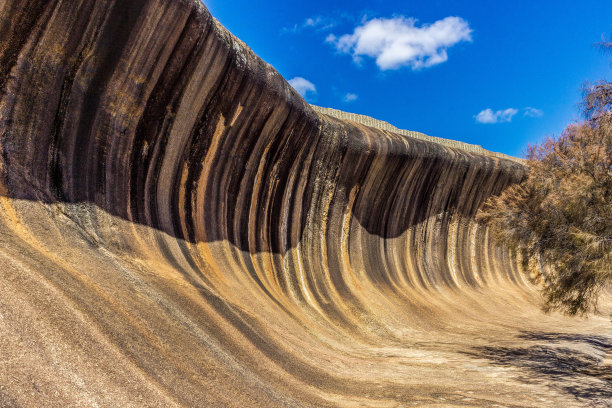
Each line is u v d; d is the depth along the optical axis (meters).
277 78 14.91
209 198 13.86
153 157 11.22
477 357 13.56
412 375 10.81
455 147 31.03
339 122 20.72
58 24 8.16
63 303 5.20
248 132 14.75
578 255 10.73
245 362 7.75
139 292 7.45
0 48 7.46
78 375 4.25
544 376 11.42
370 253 22.41
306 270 18.08
